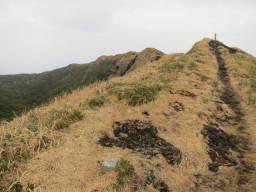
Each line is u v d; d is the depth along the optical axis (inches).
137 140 300.5
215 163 302.2
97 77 6904.5
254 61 1160.8
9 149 226.4
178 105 464.1
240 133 403.5
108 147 268.1
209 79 754.8
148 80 588.7
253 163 295.7
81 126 312.0
